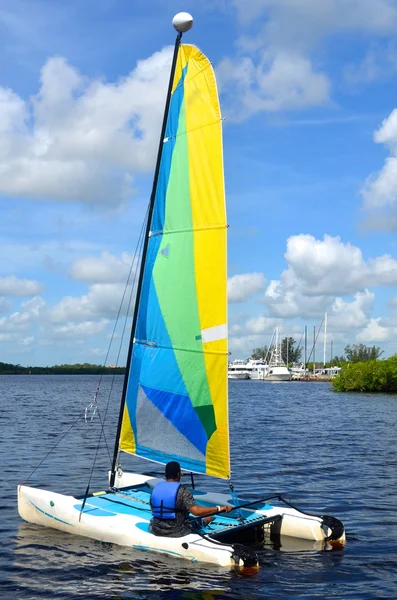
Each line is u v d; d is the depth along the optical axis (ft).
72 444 76.48
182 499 30.09
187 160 35.04
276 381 497.46
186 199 34.88
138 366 36.70
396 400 207.51
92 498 35.86
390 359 279.49
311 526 32.83
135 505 34.76
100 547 31.45
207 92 34.14
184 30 35.29
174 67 35.99
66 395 239.09
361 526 37.11
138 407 36.50
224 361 32.73
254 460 64.85
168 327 35.29
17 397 218.59
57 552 30.94
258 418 128.06
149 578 27.43
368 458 66.54
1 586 26.96
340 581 27.45
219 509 30.42
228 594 25.79
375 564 29.68
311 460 64.90
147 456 35.99
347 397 234.38
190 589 26.30
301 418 128.06
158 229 36.40
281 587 26.66
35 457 64.90
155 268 36.22
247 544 32.71
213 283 33.37
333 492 47.62
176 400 34.71
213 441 33.17
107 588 26.50
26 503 36.52
